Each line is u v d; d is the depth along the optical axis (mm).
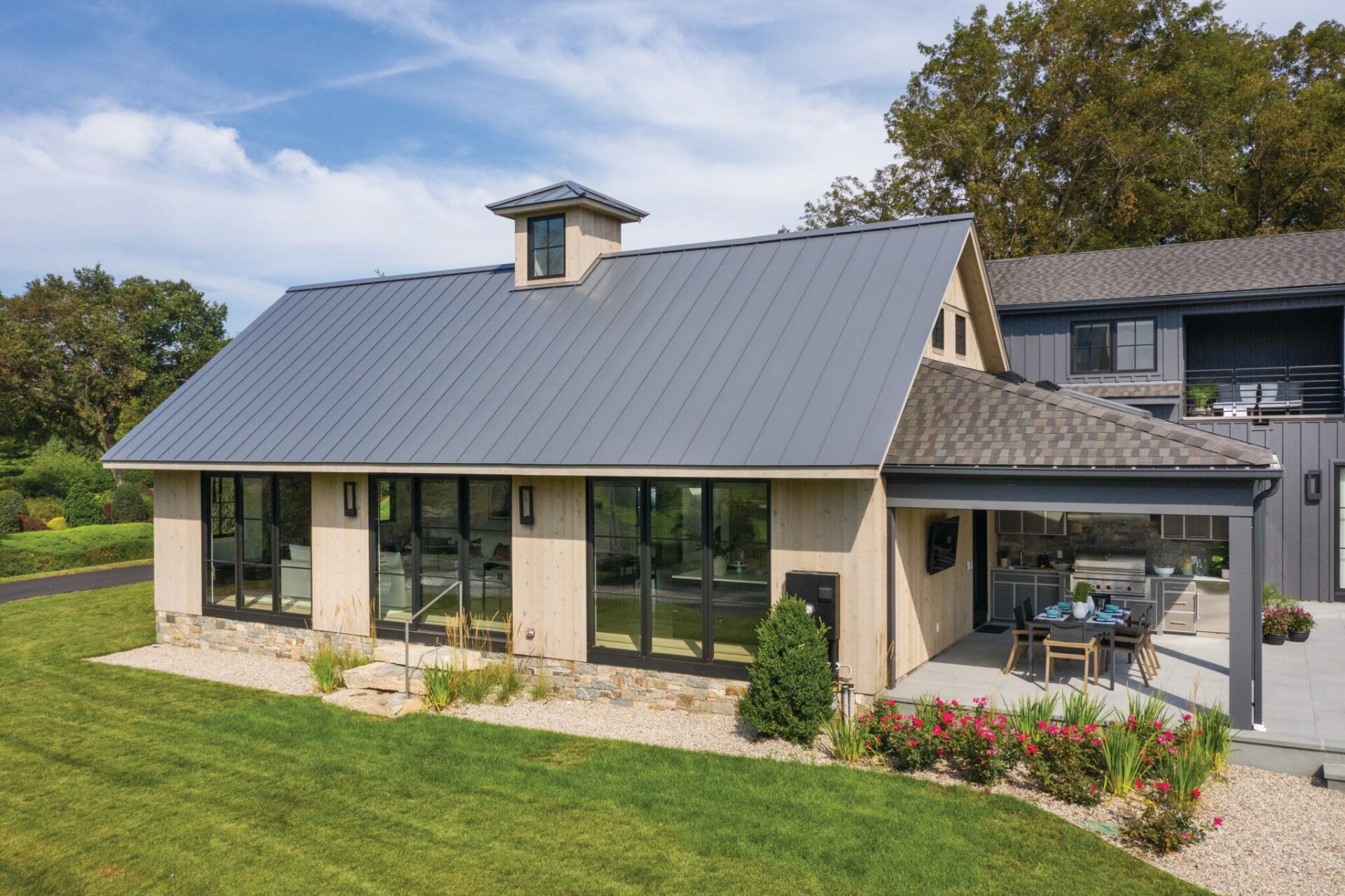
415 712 12648
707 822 8805
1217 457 10266
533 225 17375
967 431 12047
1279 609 15320
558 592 13375
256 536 16516
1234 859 7844
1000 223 35844
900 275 13625
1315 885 7398
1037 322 22984
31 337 48812
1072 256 25125
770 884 7621
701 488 12320
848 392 11859
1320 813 8695
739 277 15062
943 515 14562
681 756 10625
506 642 13922
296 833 8828
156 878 8023
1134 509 10750
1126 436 11070
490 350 15852
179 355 55094
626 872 7883
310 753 11008
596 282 16578
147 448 16734
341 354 17422
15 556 29125
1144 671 12812
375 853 8375
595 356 14578
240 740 11531
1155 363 21562
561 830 8727
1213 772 9586
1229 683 11312
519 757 10758
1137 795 9117
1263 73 37906
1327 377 21266
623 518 12898
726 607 12227
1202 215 34719
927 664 13500
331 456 14586
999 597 17125
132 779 10305
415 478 14688
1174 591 15711
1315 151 33500
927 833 8406
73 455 53750
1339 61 39594
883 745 10352
